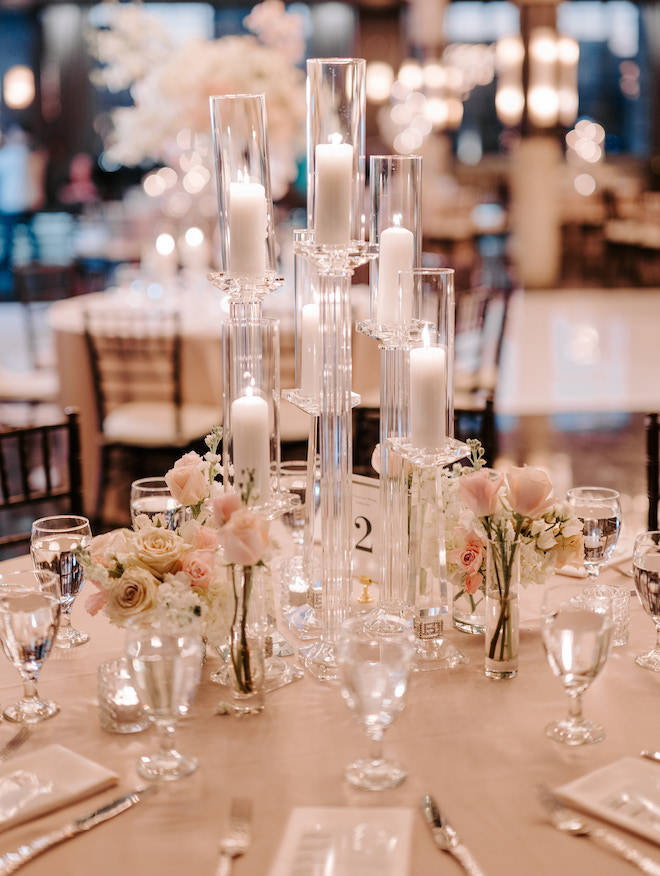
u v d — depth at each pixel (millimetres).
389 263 1517
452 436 1521
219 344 4461
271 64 5051
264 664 1417
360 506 1807
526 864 1015
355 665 1106
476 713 1336
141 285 5363
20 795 1129
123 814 1113
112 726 1300
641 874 993
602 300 11727
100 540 1471
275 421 1435
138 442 4434
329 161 1387
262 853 1042
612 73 13797
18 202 12914
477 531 1453
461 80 13664
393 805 1124
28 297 6180
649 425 2443
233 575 1313
